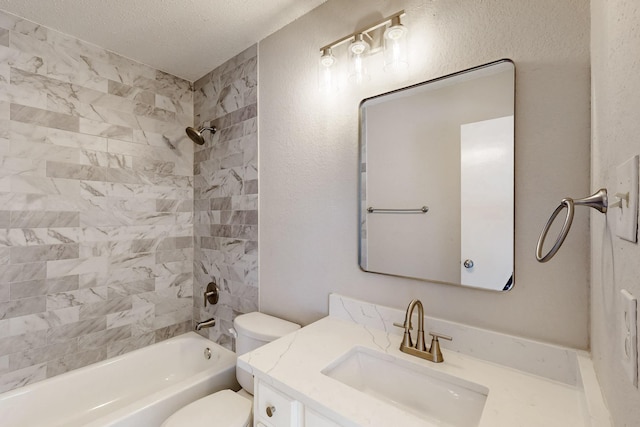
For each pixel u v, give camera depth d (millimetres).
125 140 1941
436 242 1093
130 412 1308
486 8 988
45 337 1632
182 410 1237
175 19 1567
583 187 828
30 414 1482
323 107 1447
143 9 1488
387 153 1225
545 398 773
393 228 1206
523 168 918
